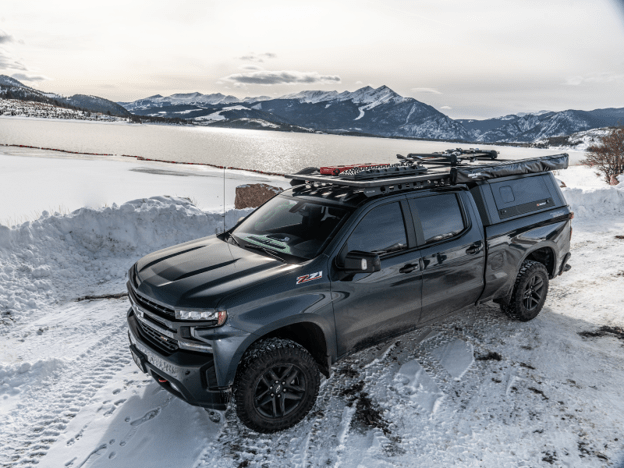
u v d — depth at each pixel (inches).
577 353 174.2
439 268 154.9
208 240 161.0
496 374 158.6
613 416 135.4
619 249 315.9
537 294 200.7
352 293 133.4
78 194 682.2
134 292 134.4
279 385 123.1
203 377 114.8
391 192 148.5
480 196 174.2
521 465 115.0
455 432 127.8
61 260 255.9
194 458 117.1
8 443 122.0
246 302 114.3
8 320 198.5
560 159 218.4
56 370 158.1
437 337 187.8
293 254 134.7
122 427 129.3
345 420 133.2
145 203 313.4
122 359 167.8
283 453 119.4
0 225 243.0
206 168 1400.1
